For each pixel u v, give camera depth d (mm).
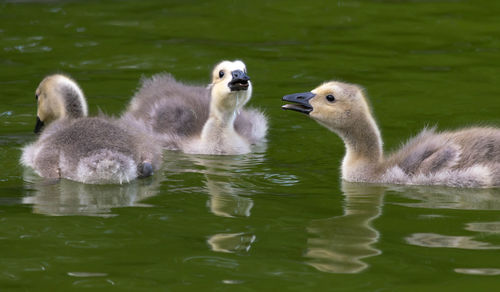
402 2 26234
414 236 10266
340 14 24797
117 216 11023
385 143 14672
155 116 16141
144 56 20469
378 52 20891
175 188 12594
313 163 14242
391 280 8914
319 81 18547
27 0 25938
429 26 23375
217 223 10766
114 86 18234
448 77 18656
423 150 13164
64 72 19094
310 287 8734
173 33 22625
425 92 17609
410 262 9398
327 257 9516
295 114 16953
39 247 9797
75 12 24703
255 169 13875
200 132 15938
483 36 22203
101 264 9312
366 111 13586
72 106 15523
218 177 13320
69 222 10750
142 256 9547
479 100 16953
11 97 17359
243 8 25547
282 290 8672
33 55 20312
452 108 16500
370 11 25172
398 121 15844
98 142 13094
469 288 8680
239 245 9922
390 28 23203
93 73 19109
